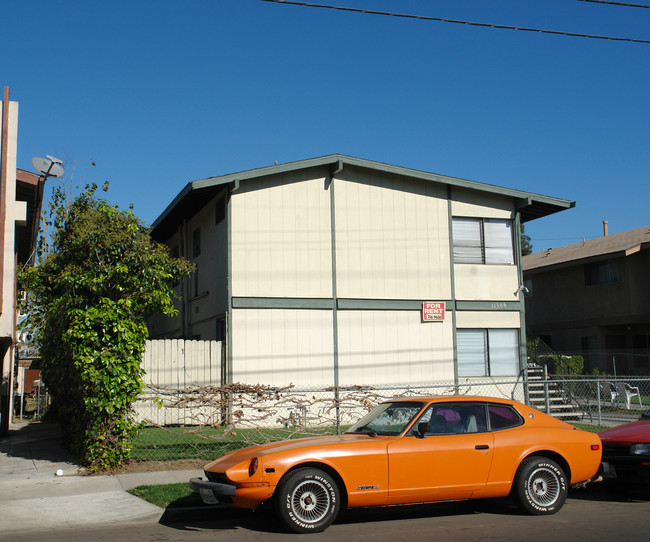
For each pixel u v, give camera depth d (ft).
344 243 57.36
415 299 59.47
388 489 24.93
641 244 86.38
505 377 62.54
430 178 60.49
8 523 25.76
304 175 56.59
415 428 26.23
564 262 96.12
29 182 56.39
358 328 56.95
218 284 56.18
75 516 26.73
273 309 54.08
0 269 46.24
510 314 63.62
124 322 36.11
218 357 52.60
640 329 91.15
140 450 40.06
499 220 64.75
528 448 26.89
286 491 24.07
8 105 48.42
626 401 68.08
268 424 51.62
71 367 38.88
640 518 26.48
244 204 54.29
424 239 60.70
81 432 38.22
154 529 25.36
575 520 26.14
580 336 96.27
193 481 25.55
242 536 23.90
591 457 28.02
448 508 29.25
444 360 59.98
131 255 38.45
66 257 40.11
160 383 50.24
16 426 61.46
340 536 23.73
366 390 44.42
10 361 53.93
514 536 23.41
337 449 24.84
